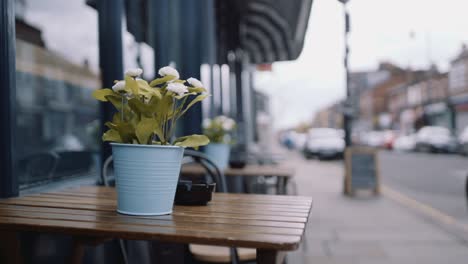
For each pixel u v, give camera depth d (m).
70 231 1.38
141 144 1.56
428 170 16.20
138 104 1.57
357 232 5.41
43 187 2.48
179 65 4.64
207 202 1.89
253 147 10.51
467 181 8.38
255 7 8.72
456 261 4.16
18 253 1.58
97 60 3.33
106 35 3.31
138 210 1.57
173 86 1.54
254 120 15.29
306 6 7.96
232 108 9.66
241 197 2.08
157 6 4.05
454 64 37.25
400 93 58.41
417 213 6.86
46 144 3.14
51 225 1.40
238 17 9.20
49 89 3.32
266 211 1.69
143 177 1.56
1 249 1.56
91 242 1.63
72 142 3.27
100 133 3.17
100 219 1.50
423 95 46.81
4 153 1.99
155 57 4.04
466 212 6.96
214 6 6.93
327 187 10.49
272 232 1.33
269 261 1.31
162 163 1.57
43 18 3.30
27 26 3.14
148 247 3.02
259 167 4.67
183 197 1.81
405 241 4.95
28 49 3.13
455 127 38.44
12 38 2.01
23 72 3.07
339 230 5.54
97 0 3.36
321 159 21.94
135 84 1.51
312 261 4.16
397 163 19.95
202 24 5.28
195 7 4.85
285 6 8.34
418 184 11.48
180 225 1.42
